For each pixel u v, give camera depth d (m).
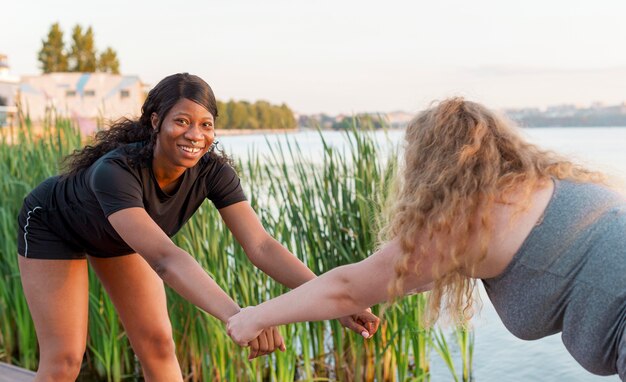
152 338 2.64
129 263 2.55
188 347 3.90
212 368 3.71
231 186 2.40
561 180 1.68
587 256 1.59
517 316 1.70
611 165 1.77
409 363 3.98
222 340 3.61
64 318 2.42
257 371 3.68
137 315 2.61
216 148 2.43
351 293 1.80
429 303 1.80
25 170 4.44
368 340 3.71
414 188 1.76
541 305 1.65
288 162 3.64
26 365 4.15
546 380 3.81
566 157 1.73
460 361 4.13
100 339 4.06
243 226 2.40
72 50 40.12
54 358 2.43
